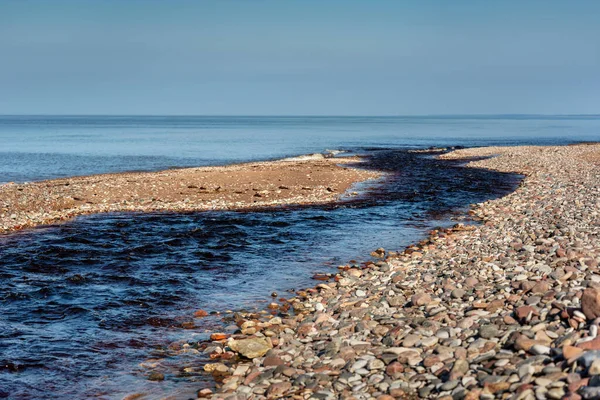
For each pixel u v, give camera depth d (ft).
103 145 272.31
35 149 237.04
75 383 28.48
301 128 618.03
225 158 192.85
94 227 70.28
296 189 103.86
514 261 44.27
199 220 75.31
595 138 341.00
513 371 22.47
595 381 19.25
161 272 50.08
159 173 128.47
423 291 38.24
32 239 63.21
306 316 36.83
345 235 66.33
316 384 24.99
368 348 28.71
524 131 491.31
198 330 35.91
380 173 138.62
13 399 26.78
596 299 25.94
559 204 78.54
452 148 247.70
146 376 29.09
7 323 37.35
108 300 42.24
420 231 68.59
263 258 55.26
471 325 29.37
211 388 27.32
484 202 89.97
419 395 22.80
